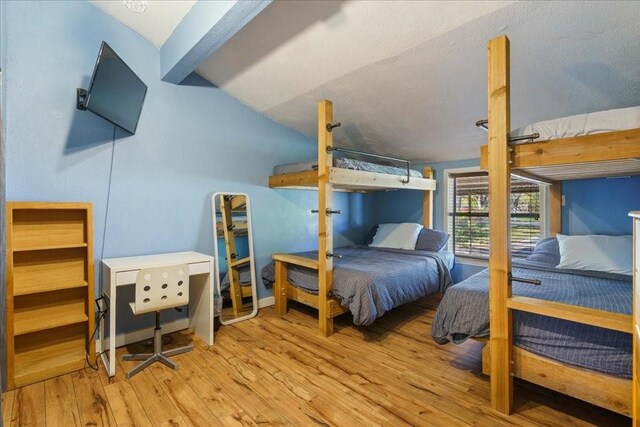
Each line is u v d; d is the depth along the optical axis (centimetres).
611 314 149
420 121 335
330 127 293
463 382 215
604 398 156
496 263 180
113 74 222
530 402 192
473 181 421
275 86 314
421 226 441
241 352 259
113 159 269
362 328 311
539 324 176
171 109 303
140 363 239
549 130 180
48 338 229
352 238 489
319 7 213
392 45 231
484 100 282
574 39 196
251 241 355
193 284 301
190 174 316
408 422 176
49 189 238
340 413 184
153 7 245
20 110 225
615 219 304
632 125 159
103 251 265
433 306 379
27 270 225
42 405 190
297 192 408
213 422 177
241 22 211
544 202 354
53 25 238
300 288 335
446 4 191
